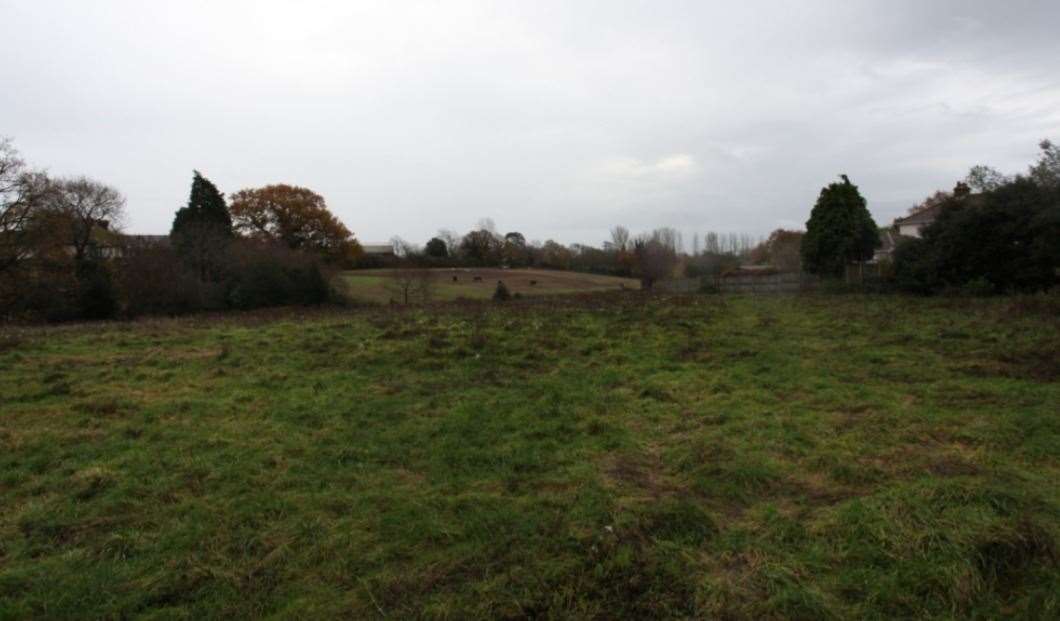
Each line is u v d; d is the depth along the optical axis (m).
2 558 3.53
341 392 7.18
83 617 2.95
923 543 3.30
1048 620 2.75
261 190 48.94
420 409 6.42
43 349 10.35
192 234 31.45
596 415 6.10
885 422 5.55
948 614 2.84
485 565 3.31
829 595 2.98
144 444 5.43
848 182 24.69
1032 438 4.96
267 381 7.72
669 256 52.81
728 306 15.96
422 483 4.47
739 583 3.09
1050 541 3.27
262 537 3.68
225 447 5.32
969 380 7.04
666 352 9.35
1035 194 16.17
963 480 4.07
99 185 31.67
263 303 26.36
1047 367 7.38
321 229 50.28
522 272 55.78
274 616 2.94
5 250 24.61
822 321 12.45
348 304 27.62
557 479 4.47
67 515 4.03
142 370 8.46
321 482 4.51
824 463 4.62
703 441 5.16
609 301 18.50
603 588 3.08
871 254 24.80
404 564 3.37
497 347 9.75
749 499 4.12
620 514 3.78
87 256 29.34
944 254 17.91
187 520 3.92
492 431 5.63
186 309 25.89
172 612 2.97
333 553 3.49
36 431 5.76
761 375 7.69
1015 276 16.78
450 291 40.59
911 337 9.96
